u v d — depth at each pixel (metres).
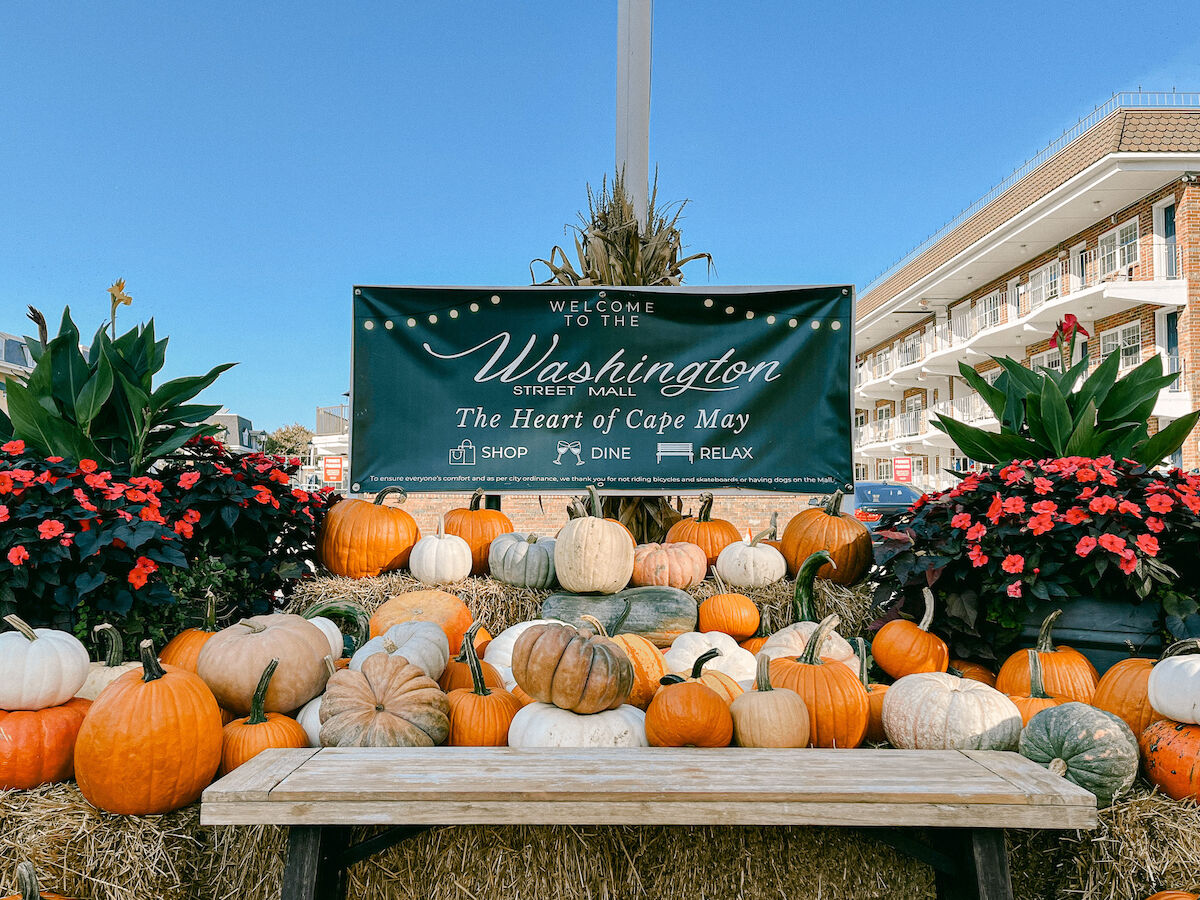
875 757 2.00
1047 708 2.18
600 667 2.22
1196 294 15.98
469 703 2.37
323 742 2.21
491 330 3.99
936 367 26.22
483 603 3.44
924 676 2.46
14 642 2.17
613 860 2.04
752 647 3.27
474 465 3.96
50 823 1.97
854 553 3.57
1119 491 2.83
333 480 15.20
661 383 4.02
